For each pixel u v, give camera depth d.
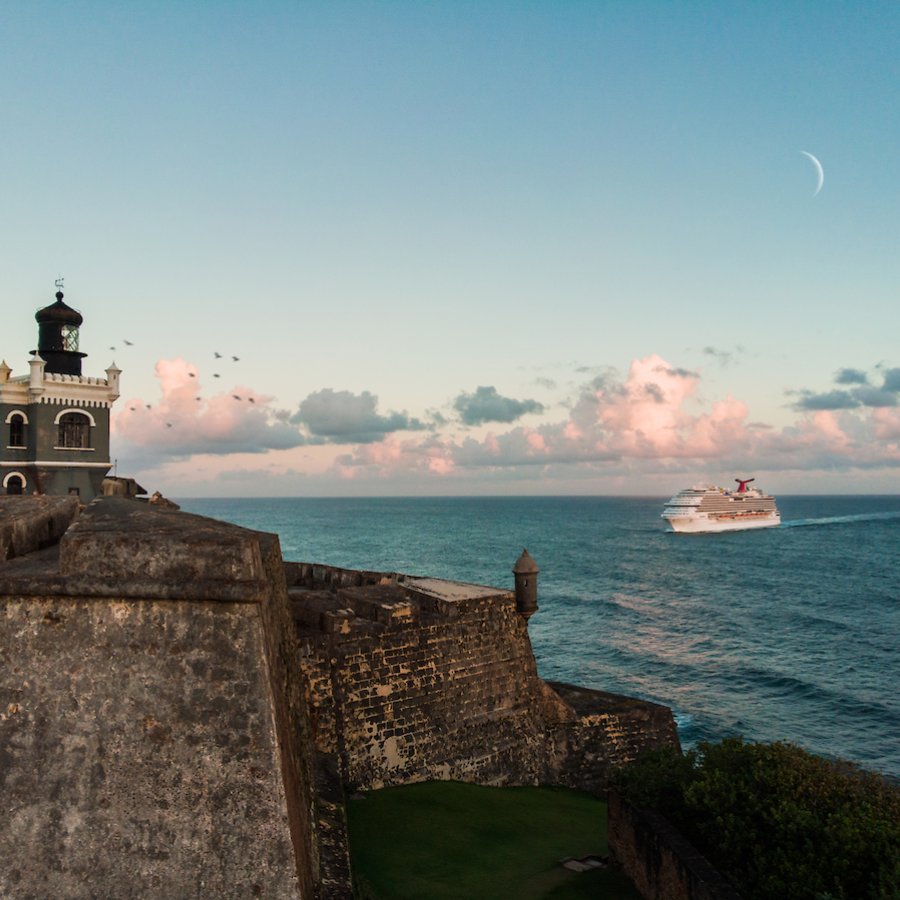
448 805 19.41
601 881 15.22
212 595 9.05
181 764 8.80
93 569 9.16
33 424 40.88
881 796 12.95
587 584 97.06
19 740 8.84
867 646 60.41
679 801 14.76
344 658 19.84
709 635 65.19
